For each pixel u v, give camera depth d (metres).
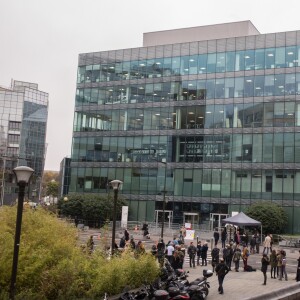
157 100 80.44
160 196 77.44
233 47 75.69
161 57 81.31
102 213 73.62
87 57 87.50
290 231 67.56
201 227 72.62
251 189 71.06
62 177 133.50
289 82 70.81
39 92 187.62
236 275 28.86
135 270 20.42
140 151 80.38
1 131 177.88
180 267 27.06
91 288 18.09
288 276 29.16
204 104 76.44
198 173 75.19
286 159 69.38
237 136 73.19
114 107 83.81
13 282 14.57
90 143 84.69
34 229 19.62
